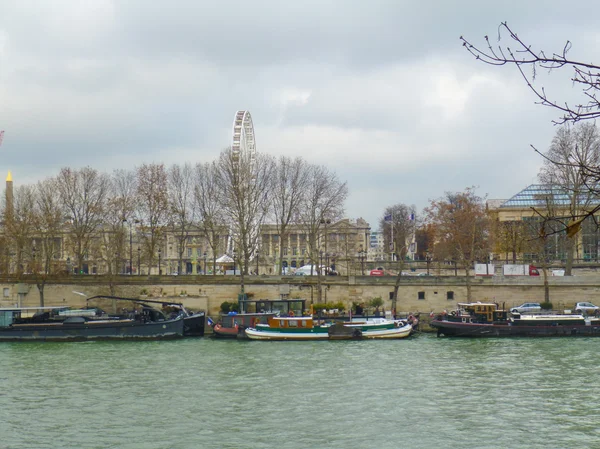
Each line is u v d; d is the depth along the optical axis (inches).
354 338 3412.9
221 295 4284.0
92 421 1936.5
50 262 4532.5
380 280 4222.4
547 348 3041.3
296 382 2383.1
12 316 3567.9
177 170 5019.7
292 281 4279.0
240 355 2955.2
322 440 1747.0
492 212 6018.7
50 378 2495.1
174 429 1852.9
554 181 4197.8
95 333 3476.9
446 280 4175.7
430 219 5664.4
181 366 2701.8
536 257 5064.0
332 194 4948.3
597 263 4972.9
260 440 1752.0
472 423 1868.8
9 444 1743.4
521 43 602.2
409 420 1905.8
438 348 3083.2
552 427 1823.3
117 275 4419.3
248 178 4741.6
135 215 4990.2
